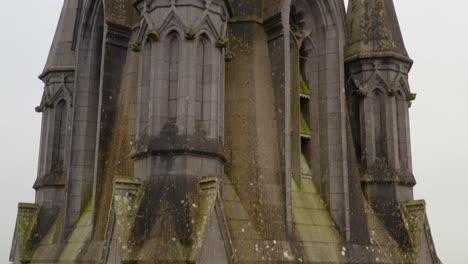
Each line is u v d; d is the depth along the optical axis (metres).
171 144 21.03
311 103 27.81
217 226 20.17
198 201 20.56
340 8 30.11
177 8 22.09
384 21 30.53
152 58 22.06
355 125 30.02
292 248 23.23
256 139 24.42
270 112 25.22
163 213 20.12
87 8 28.80
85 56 28.95
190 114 21.42
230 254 20.17
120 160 24.41
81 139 28.14
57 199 30.92
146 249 19.56
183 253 19.42
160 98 21.67
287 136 24.56
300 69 28.38
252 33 25.92
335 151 26.61
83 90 28.59
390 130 29.27
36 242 29.92
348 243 25.36
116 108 26.16
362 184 28.84
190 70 21.66
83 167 27.89
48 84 32.62
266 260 22.27
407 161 29.45
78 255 24.62
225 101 24.94
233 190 23.61
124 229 19.95
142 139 21.88
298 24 28.41
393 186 28.59
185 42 21.84
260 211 23.33
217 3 22.75
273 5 25.88
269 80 25.69
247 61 25.53
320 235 24.80
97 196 25.20
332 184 26.31
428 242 27.47
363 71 29.95
